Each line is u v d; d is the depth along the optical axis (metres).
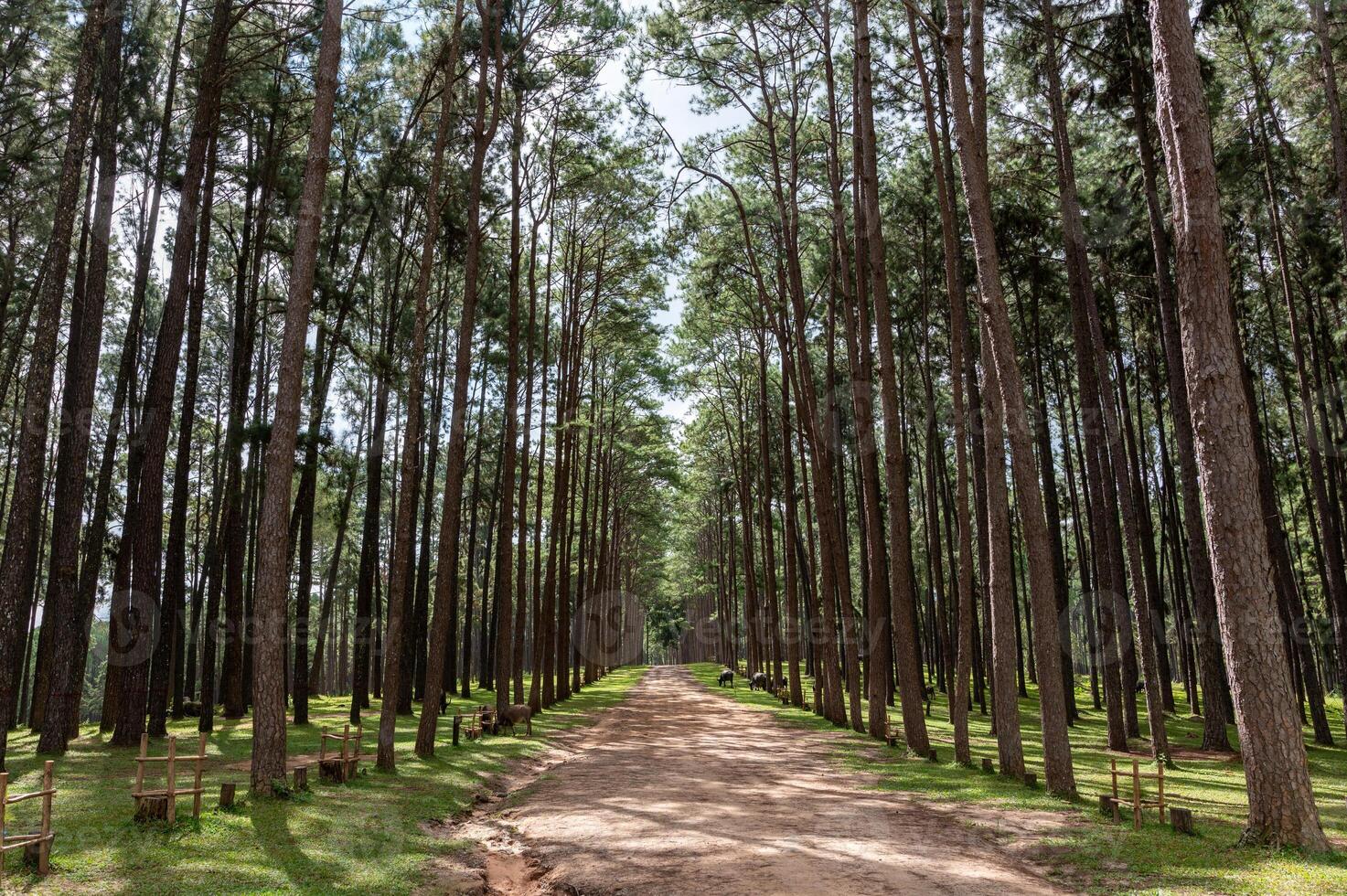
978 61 14.49
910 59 22.97
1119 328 31.89
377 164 24.84
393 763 14.59
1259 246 26.08
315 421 23.44
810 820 10.74
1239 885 6.98
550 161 27.09
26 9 20.44
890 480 18.27
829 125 26.06
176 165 22.97
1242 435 8.61
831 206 27.56
